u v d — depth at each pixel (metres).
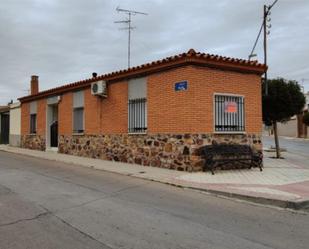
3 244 5.28
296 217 7.04
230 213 7.22
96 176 11.93
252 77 13.67
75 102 18.95
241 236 5.72
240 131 13.20
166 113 13.02
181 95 12.37
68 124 19.62
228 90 12.94
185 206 7.75
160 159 13.32
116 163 14.99
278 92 17.70
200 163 12.17
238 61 12.88
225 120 12.90
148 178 11.19
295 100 17.91
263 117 18.34
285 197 8.14
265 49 18.64
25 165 15.04
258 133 13.69
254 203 8.20
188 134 12.14
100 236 5.63
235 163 12.78
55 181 10.84
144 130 14.20
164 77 13.12
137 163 14.50
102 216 6.81
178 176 11.28
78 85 18.31
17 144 26.83
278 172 12.27
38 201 8.05
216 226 6.25
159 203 7.99
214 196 8.88
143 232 5.86
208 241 5.45
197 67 12.20
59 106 20.53
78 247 5.14
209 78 12.48
